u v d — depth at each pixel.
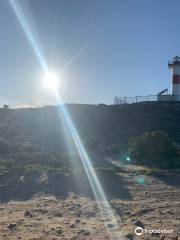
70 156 33.94
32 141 45.66
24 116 61.72
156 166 29.31
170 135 50.00
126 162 32.22
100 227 13.62
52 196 20.31
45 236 12.45
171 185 22.11
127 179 23.45
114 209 16.80
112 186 21.84
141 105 67.88
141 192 20.55
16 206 18.11
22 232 13.09
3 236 12.52
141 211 16.19
